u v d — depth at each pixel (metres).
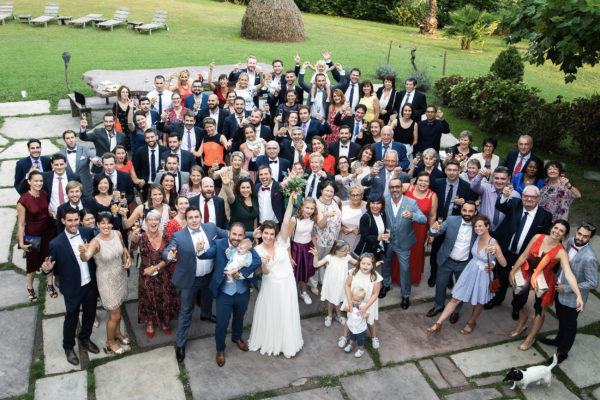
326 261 6.17
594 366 5.86
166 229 6.02
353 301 5.62
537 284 5.64
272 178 6.93
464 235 6.14
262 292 5.68
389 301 6.91
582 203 9.73
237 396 5.21
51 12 23.22
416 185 6.83
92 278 5.39
